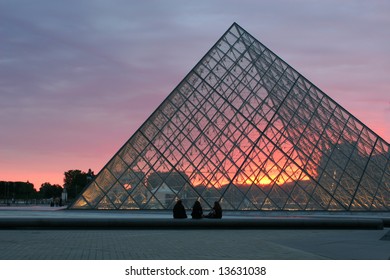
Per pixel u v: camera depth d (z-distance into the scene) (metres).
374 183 60.91
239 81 68.69
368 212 58.41
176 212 42.94
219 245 28.61
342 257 23.33
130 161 61.41
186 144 62.66
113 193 59.88
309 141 63.44
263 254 24.39
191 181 59.84
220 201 58.66
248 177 59.84
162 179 60.09
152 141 62.81
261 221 42.34
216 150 62.06
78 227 40.31
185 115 65.31
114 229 40.59
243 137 63.19
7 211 76.75
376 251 25.89
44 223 40.03
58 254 23.83
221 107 66.00
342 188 59.91
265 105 66.31
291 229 42.44
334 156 62.53
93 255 23.58
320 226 42.56
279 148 62.12
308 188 59.34
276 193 59.00
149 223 41.06
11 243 28.78
